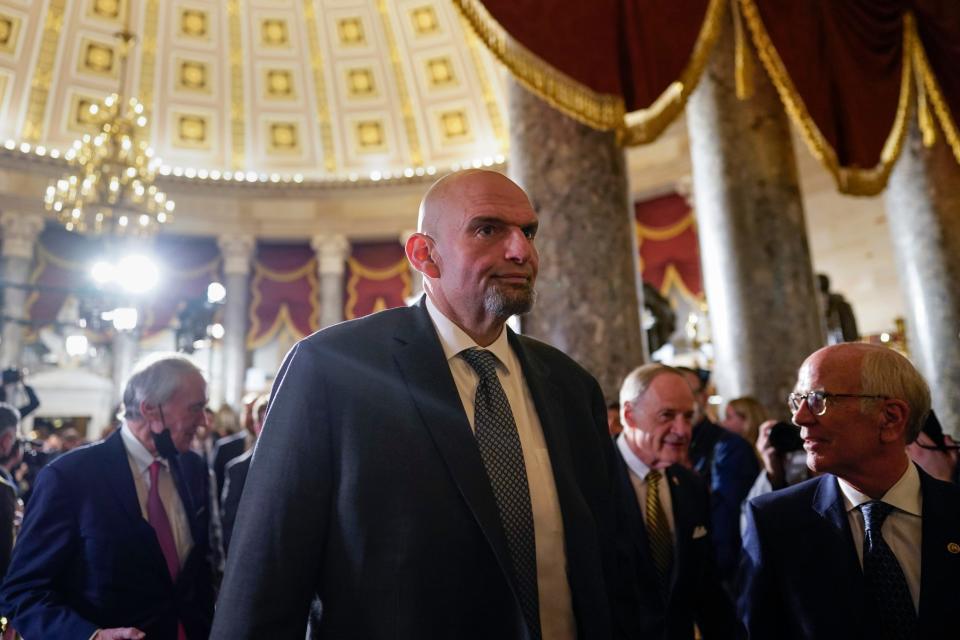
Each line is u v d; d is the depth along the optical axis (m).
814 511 1.66
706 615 2.27
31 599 1.82
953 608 1.44
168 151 15.59
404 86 15.79
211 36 15.18
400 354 1.38
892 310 12.12
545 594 1.32
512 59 3.61
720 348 4.95
